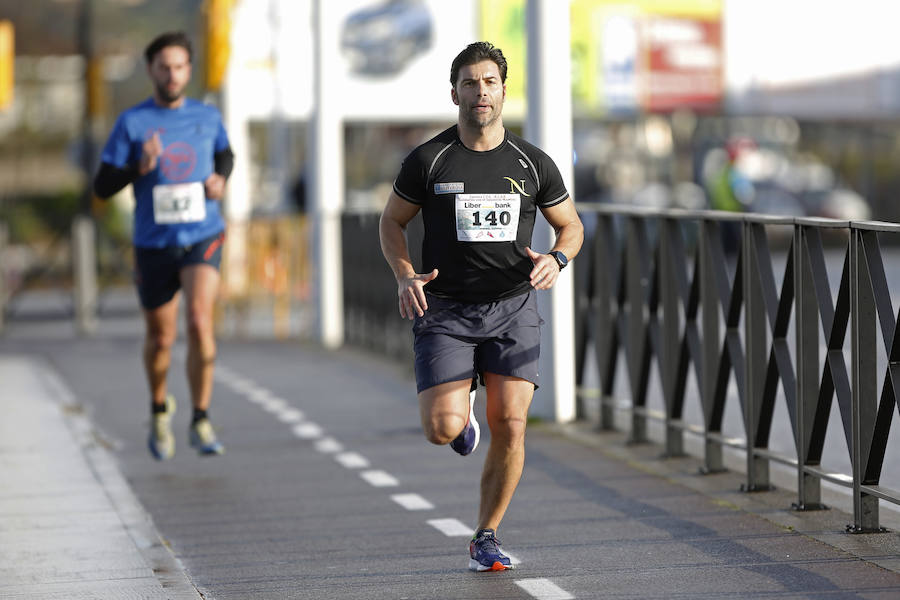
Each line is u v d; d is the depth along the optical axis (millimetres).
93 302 73250
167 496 28625
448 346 21078
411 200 21188
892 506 26547
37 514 26641
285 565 22672
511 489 21578
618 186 120625
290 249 64562
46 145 156000
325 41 58469
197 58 71750
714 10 83688
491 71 20641
